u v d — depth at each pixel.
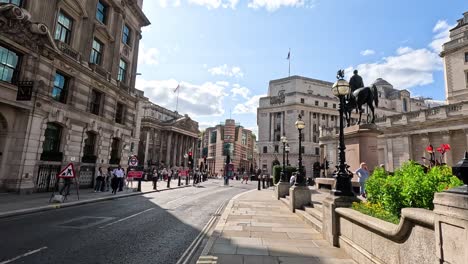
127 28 30.73
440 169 5.50
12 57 16.48
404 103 86.31
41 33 17.41
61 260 5.80
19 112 17.16
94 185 23.64
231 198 21.19
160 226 9.85
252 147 131.88
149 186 31.30
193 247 7.25
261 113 88.81
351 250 6.12
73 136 21.16
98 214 11.91
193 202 18.00
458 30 44.53
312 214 10.92
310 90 85.50
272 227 9.66
